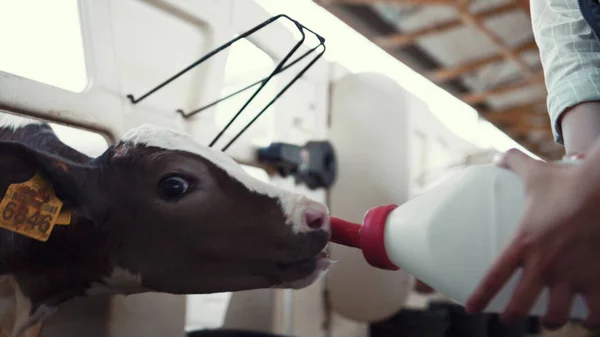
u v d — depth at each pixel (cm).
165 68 121
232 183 83
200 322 188
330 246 162
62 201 80
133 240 82
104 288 88
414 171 254
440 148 290
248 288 83
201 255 81
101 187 82
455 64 477
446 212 61
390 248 66
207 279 82
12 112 94
